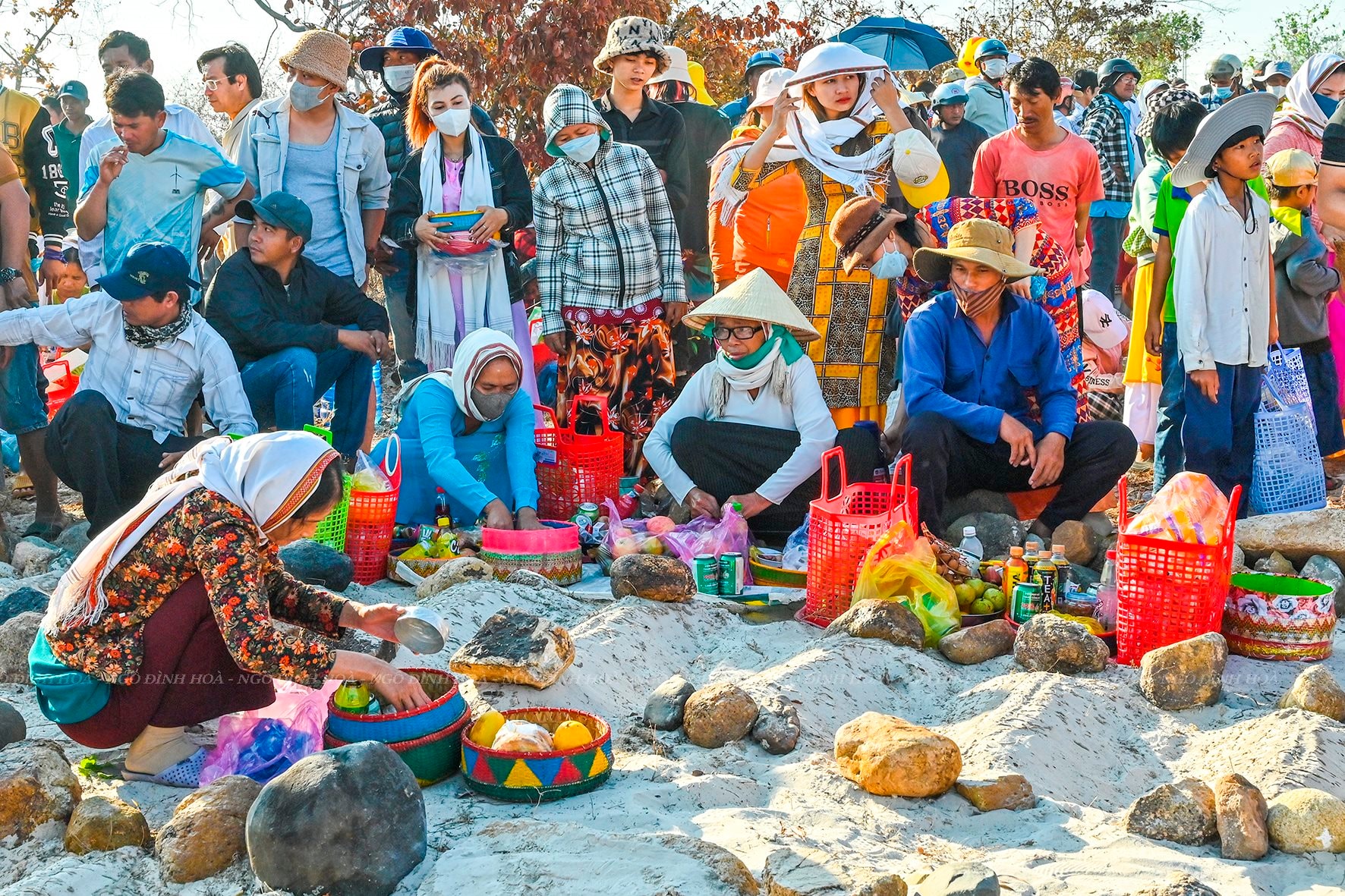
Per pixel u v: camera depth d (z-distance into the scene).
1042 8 22.38
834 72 6.94
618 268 7.50
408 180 7.57
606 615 5.11
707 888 3.02
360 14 14.10
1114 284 10.73
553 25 12.56
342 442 6.88
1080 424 6.11
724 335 6.34
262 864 3.16
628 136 8.16
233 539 3.55
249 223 7.22
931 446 5.95
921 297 6.80
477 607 5.25
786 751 4.11
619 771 3.93
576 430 7.46
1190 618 4.78
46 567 6.16
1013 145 8.31
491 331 6.36
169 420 6.25
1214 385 6.28
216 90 7.80
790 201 7.17
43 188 9.10
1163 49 23.86
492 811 3.62
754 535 6.51
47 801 3.50
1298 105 9.51
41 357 8.34
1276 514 6.03
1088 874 3.27
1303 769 3.75
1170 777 4.02
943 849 3.47
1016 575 5.39
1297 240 7.04
